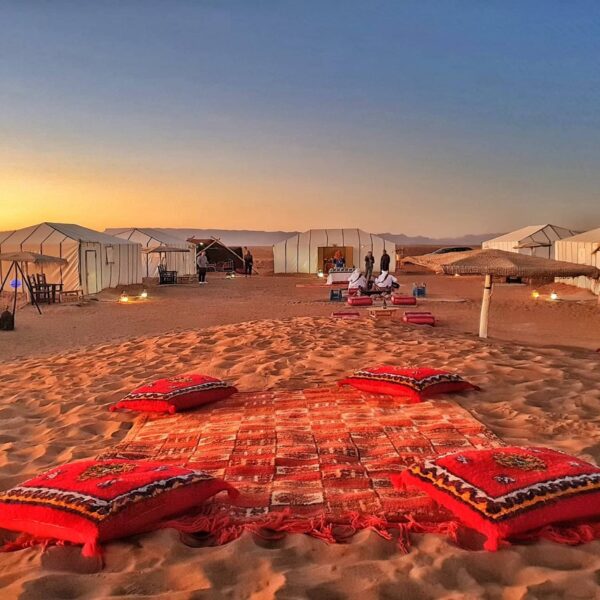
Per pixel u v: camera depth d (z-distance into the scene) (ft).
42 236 75.72
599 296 60.80
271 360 25.75
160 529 9.93
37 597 8.30
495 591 8.32
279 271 125.29
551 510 9.62
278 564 9.01
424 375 19.12
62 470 11.21
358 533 9.89
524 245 94.63
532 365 23.40
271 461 13.28
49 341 41.98
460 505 9.92
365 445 14.21
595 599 8.14
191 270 123.13
